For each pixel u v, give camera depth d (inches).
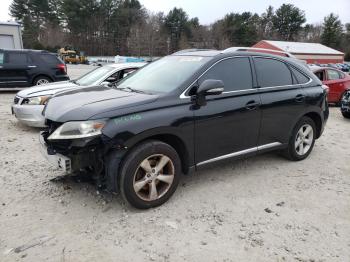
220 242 132.3
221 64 176.4
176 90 159.6
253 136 188.4
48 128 161.9
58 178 185.2
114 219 146.2
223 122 171.3
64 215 148.8
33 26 3277.6
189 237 135.0
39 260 120.1
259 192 175.9
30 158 218.7
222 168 206.8
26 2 3319.4
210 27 3501.5
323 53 2214.6
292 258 124.3
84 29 3287.4
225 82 175.5
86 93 170.6
